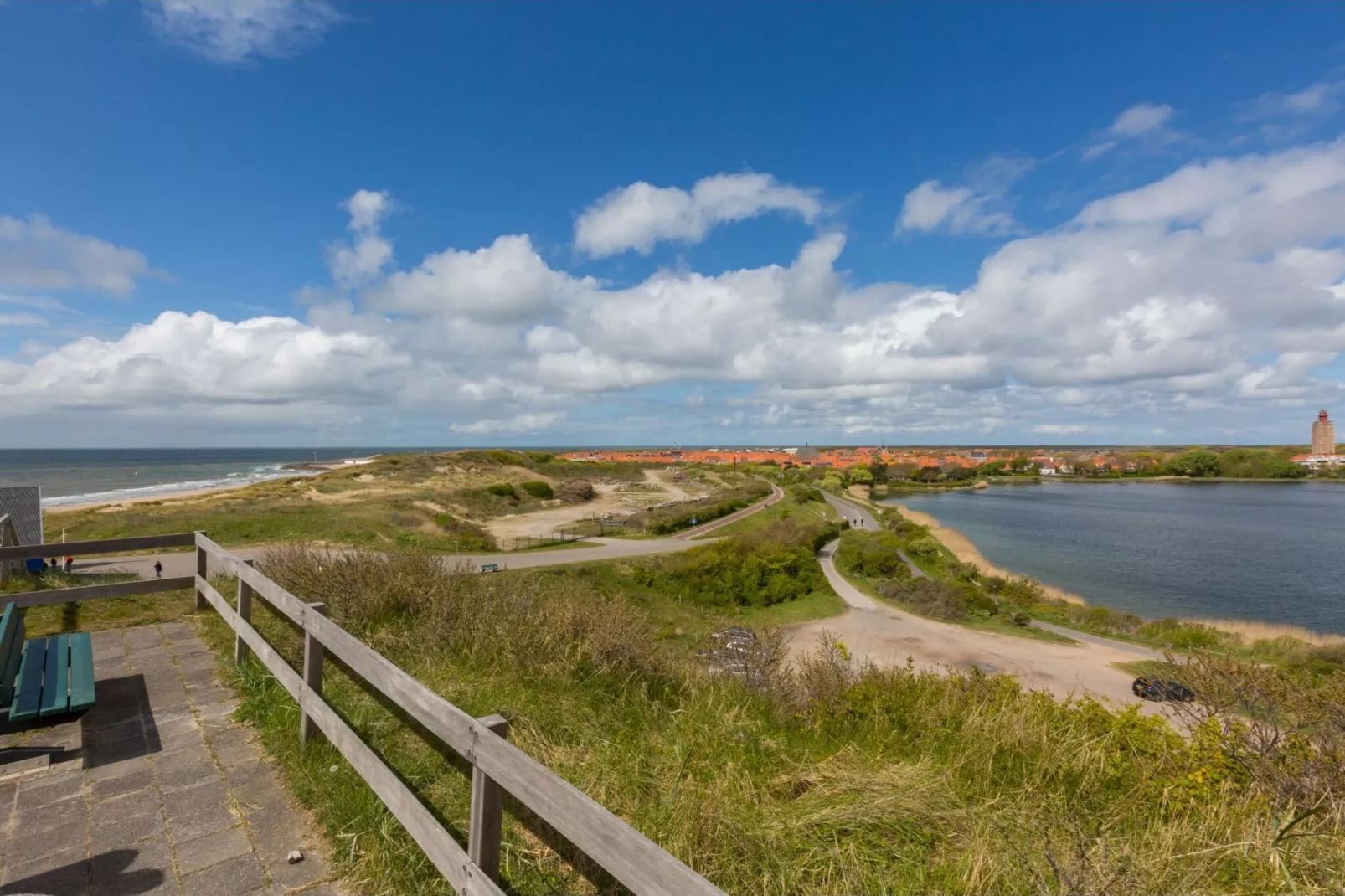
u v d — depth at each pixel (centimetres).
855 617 3266
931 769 376
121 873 240
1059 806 336
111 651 489
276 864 248
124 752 334
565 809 162
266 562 743
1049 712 497
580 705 450
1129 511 8956
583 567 2888
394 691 242
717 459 14788
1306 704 418
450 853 202
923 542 5000
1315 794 338
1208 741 399
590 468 9100
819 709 525
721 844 273
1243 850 277
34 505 1595
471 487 5647
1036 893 252
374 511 3572
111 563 1648
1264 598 3934
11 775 307
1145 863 271
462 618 555
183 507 3047
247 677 418
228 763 324
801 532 4691
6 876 237
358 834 259
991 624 3197
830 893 249
